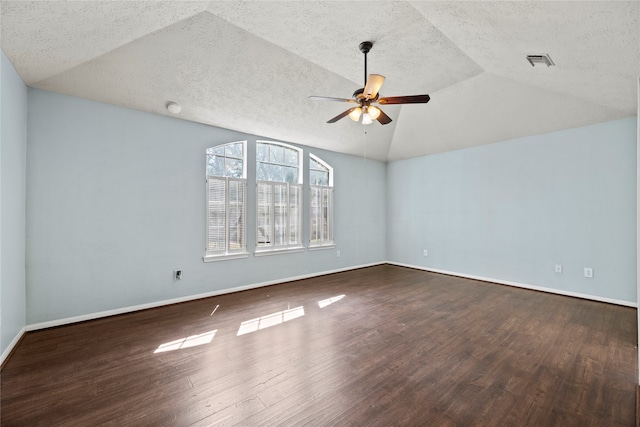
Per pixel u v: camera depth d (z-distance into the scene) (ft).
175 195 12.69
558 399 6.22
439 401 6.17
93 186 10.78
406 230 21.11
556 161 14.20
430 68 11.64
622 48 6.93
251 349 8.51
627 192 12.31
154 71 10.41
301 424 5.50
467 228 17.70
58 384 6.73
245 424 5.50
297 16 8.55
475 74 12.19
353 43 9.88
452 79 12.64
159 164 12.28
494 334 9.53
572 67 8.74
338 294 14.20
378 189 21.85
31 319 9.64
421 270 19.98
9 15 6.25
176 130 12.75
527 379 6.96
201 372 7.28
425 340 9.11
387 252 22.41
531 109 13.37
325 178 19.15
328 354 8.21
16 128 8.60
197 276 13.32
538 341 9.01
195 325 10.28
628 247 12.27
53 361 7.77
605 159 12.83
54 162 10.04
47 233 9.91
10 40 7.09
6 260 7.94
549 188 14.43
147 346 8.66
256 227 15.42
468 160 17.63
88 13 6.83
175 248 12.68
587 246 13.30
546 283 14.53
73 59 8.81
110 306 11.13
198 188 13.35
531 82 11.41
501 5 6.40
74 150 10.42
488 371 7.32
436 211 19.27
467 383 6.82
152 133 12.11
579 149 13.52
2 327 7.73
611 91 10.12
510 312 11.64
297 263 17.17
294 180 17.46
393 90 13.43
